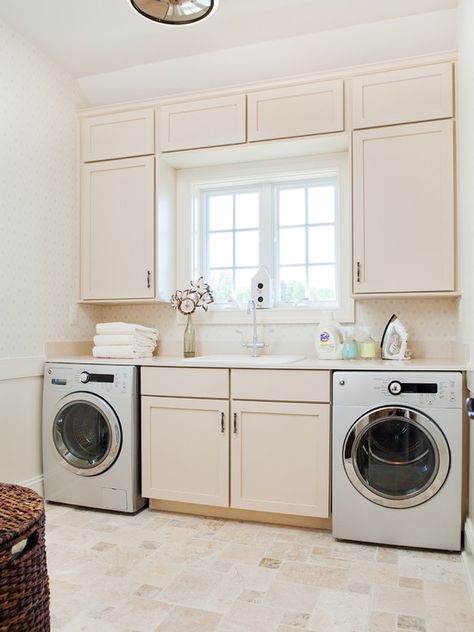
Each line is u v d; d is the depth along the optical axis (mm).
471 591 1857
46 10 2631
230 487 2586
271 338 3191
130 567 2088
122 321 3541
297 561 2146
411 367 2275
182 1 2059
